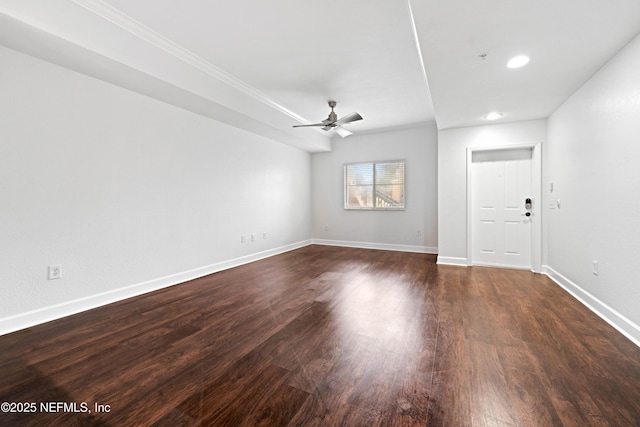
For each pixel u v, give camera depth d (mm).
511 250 4414
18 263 2352
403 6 2232
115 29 2404
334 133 6316
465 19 1856
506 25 1921
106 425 1351
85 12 2215
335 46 2814
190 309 2795
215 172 4211
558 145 3564
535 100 3332
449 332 2285
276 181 5609
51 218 2535
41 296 2482
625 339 2133
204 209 4043
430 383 1651
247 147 4832
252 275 4051
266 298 3104
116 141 2992
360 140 6312
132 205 3162
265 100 4234
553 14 1806
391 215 6070
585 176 2850
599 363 1830
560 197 3520
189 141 3789
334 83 3676
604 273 2516
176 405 1485
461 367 1804
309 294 3230
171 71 2887
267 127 4543
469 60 2400
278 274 4102
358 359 1910
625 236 2227
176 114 3607
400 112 4809
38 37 2080
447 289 3379
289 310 2770
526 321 2475
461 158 4516
